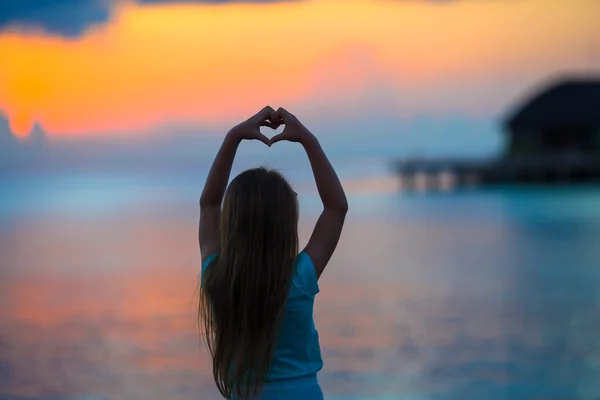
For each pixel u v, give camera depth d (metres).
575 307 13.38
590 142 58.00
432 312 13.05
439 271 18.58
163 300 14.75
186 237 28.73
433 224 32.59
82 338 11.17
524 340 10.81
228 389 2.63
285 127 2.77
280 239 2.61
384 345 10.55
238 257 2.59
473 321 12.23
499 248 23.47
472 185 59.59
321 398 2.62
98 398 8.19
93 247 25.62
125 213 43.41
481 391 8.34
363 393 8.27
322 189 2.75
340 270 18.92
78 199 61.22
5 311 13.61
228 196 2.65
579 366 9.34
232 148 2.79
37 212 46.00
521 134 59.66
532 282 16.56
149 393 8.29
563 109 58.41
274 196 2.62
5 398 8.16
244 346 2.56
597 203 42.06
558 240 25.38
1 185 93.62
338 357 9.88
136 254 23.36
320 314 12.95
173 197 60.91
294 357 2.62
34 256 23.23
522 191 53.22
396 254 22.39
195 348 10.34
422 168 61.50
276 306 2.57
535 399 8.06
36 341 11.01
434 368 9.31
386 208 42.84
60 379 8.88
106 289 16.39
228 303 2.58
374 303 14.05
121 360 9.77
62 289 16.48
